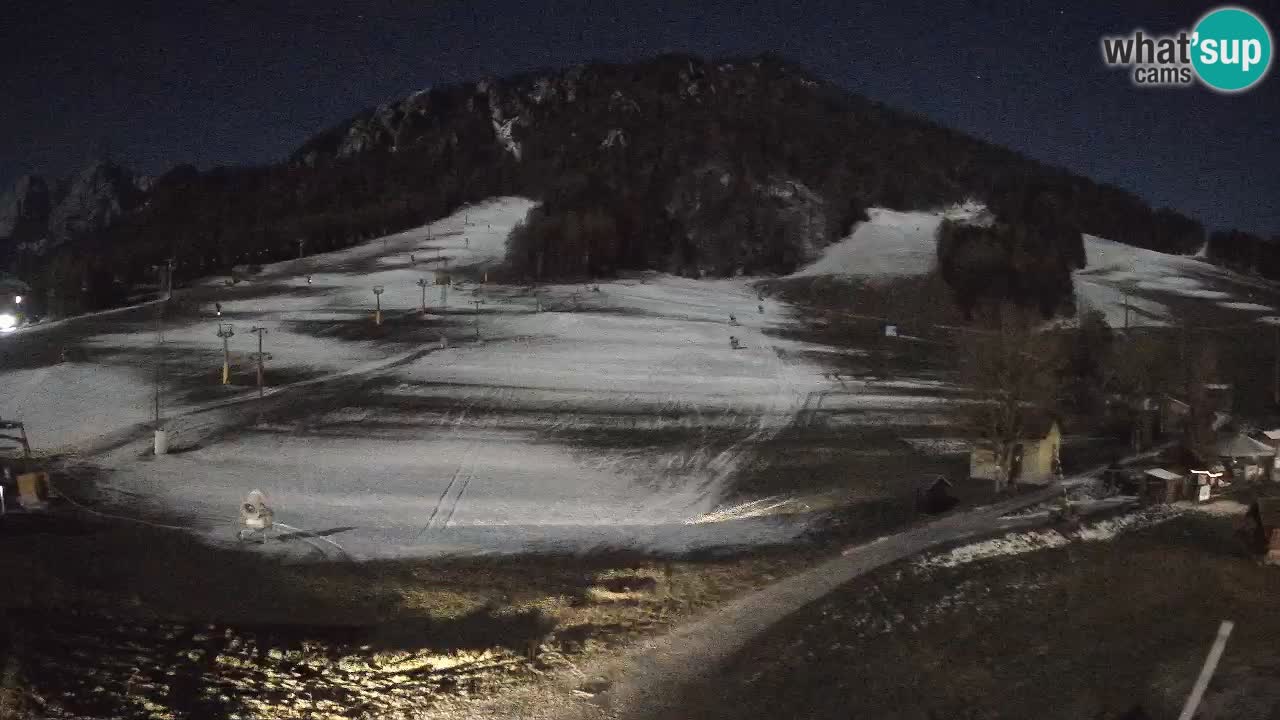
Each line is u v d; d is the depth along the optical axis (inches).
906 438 2428.6
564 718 858.1
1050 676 1005.8
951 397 2987.2
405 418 2500.0
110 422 2380.7
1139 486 1796.3
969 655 1053.2
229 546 1357.0
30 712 746.2
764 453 2233.0
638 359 3469.5
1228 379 3196.4
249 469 1946.4
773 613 1147.3
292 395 2741.1
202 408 2554.1
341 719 813.9
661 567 1322.6
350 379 2987.2
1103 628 1140.5
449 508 1704.0
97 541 1321.4
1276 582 1320.1
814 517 1664.6
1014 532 1534.2
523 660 973.2
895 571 1318.9
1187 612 1198.3
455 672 933.8
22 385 2839.6
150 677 844.0
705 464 2121.1
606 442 2321.6
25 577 1079.0
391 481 1895.9
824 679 971.3
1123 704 947.3
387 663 938.1
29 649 856.3
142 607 1026.7
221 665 895.1
